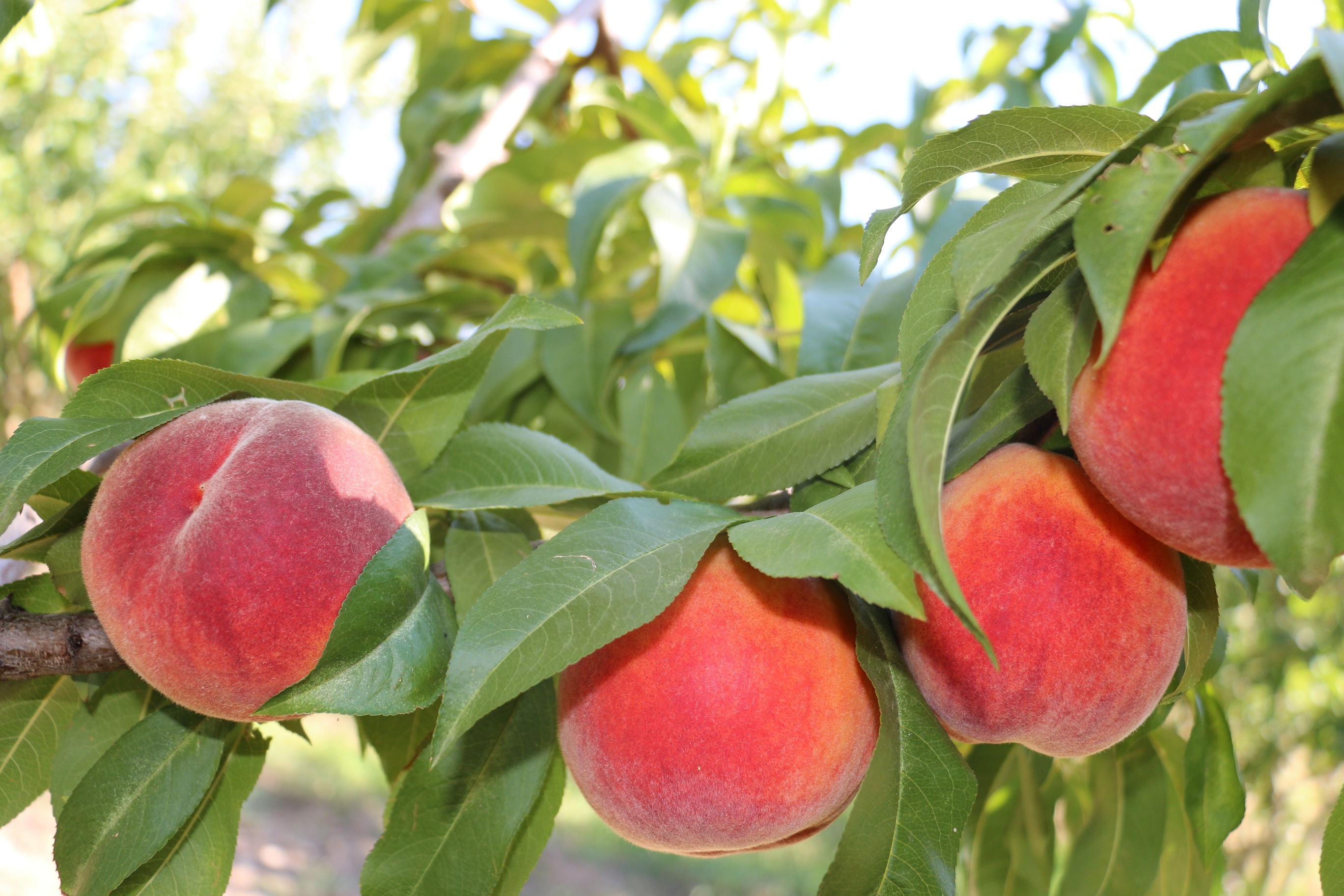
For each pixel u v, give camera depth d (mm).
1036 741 863
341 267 2074
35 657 915
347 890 6922
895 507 712
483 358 1076
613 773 855
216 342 1848
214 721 986
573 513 1153
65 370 2027
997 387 964
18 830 6129
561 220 2240
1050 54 2320
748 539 801
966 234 823
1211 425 655
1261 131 657
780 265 2174
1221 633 1184
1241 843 3855
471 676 726
